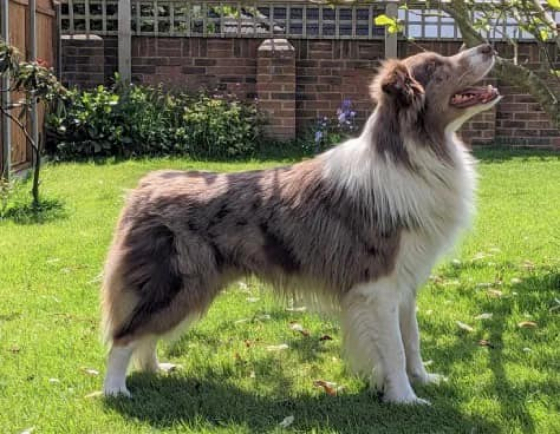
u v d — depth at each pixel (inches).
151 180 81.4
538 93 111.0
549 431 67.8
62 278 117.6
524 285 113.0
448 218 75.1
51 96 170.2
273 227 76.3
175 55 259.3
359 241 73.4
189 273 76.6
